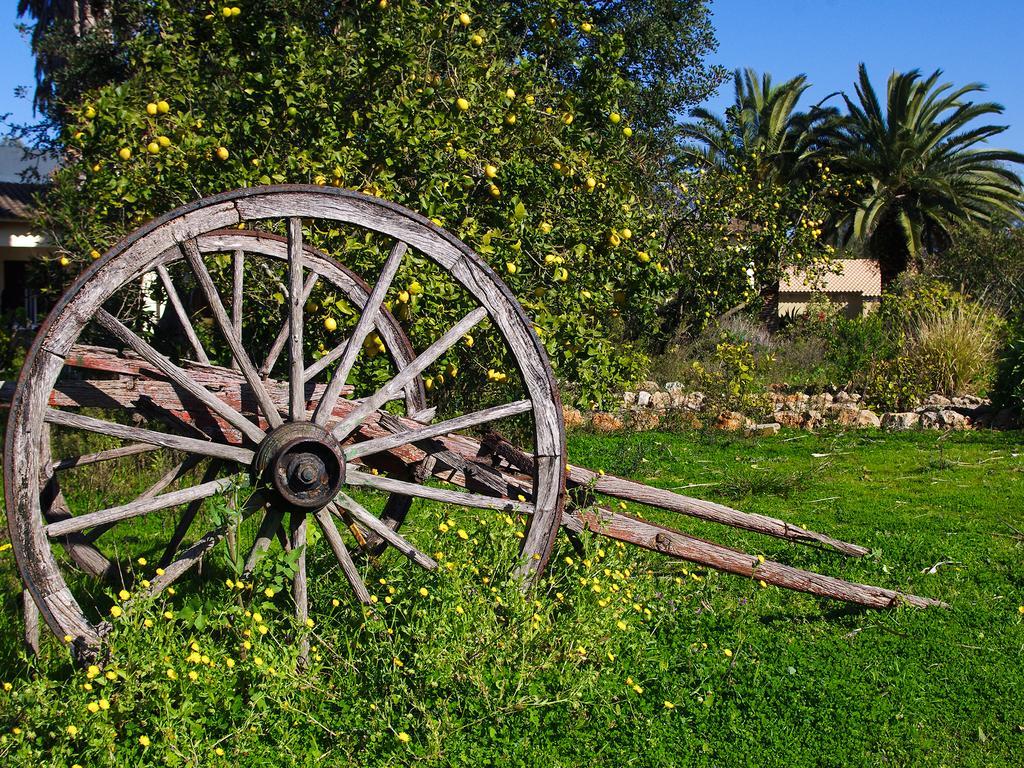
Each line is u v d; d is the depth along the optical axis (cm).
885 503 849
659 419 1326
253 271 711
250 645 399
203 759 362
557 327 682
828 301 2153
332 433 434
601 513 521
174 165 671
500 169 718
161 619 405
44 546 379
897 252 3316
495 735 398
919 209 3089
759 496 888
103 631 388
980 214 3094
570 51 839
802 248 1523
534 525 461
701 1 1678
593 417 1306
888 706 439
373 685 417
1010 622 544
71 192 793
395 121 681
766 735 412
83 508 731
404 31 712
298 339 425
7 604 530
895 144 2969
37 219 950
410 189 711
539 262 700
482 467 493
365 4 705
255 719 383
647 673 462
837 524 771
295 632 439
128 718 371
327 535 445
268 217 411
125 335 396
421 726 397
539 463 460
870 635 526
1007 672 475
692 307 1580
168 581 408
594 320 746
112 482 783
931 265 2686
